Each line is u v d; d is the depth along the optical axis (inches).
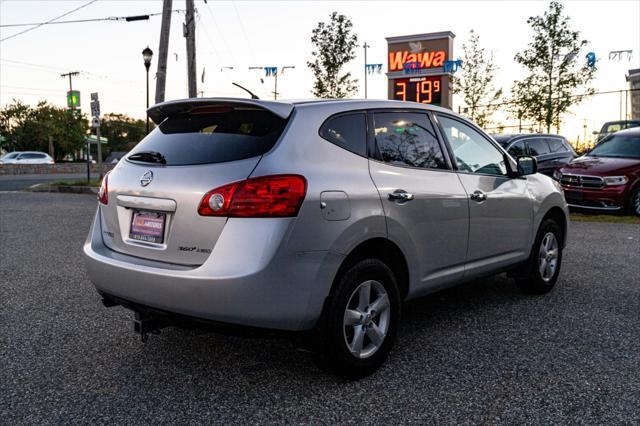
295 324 117.7
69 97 1282.0
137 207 129.0
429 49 1263.5
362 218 126.8
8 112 2787.9
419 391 125.0
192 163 123.6
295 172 118.0
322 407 117.7
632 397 121.6
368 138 139.8
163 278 117.6
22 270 244.7
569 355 145.9
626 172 429.7
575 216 451.8
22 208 497.0
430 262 150.9
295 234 114.9
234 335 116.8
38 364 140.8
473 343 155.3
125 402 120.3
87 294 205.6
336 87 964.6
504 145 527.8
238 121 128.9
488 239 172.9
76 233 347.9
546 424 110.2
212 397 122.6
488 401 120.1
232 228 113.8
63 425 110.4
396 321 138.6
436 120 164.4
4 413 115.0
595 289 214.4
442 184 155.0
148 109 146.4
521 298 202.5
